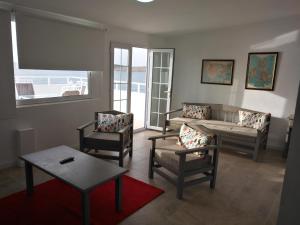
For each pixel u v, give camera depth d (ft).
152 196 8.89
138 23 13.69
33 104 11.57
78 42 12.41
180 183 8.71
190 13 12.09
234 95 16.24
